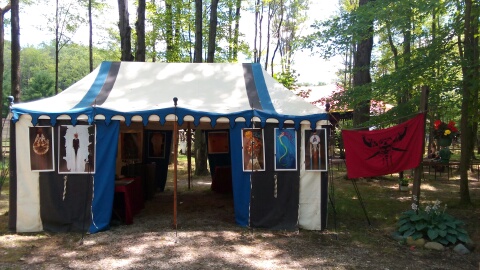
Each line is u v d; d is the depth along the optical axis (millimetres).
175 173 6273
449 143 12867
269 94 6891
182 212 7648
